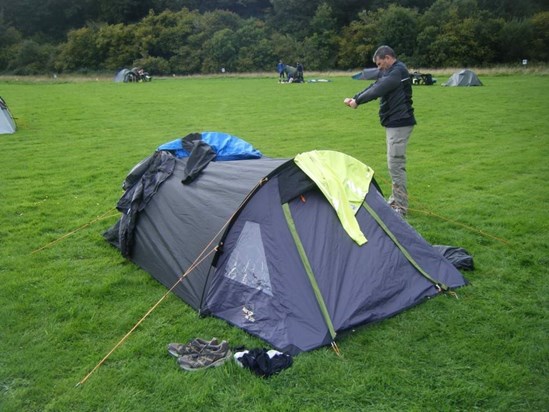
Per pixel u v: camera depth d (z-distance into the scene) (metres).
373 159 11.75
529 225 7.21
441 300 5.09
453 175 10.12
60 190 9.59
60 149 13.53
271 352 4.14
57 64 63.09
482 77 39.38
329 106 22.64
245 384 3.86
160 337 4.57
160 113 21.03
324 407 3.62
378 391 3.78
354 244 4.95
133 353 4.32
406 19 56.94
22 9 71.00
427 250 5.44
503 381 3.87
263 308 4.61
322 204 5.06
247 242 4.89
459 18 56.22
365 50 58.69
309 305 4.49
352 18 67.19
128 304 5.20
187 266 5.26
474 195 8.79
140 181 6.23
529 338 4.46
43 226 7.55
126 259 6.33
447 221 7.48
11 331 4.70
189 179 5.77
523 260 6.06
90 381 3.96
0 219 7.91
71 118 19.70
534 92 26.19
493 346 4.34
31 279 5.78
